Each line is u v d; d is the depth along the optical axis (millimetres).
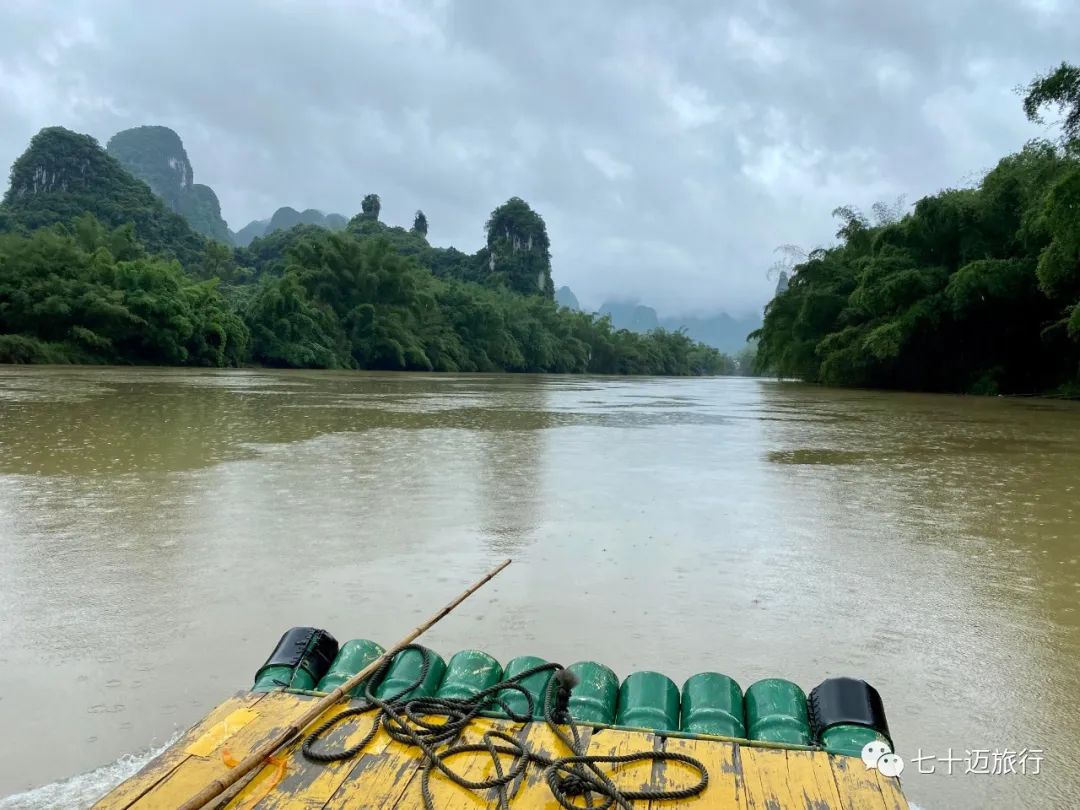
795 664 3760
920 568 5410
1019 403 25812
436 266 123938
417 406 20406
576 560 5500
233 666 3631
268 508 7039
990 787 2740
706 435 14320
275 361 58125
